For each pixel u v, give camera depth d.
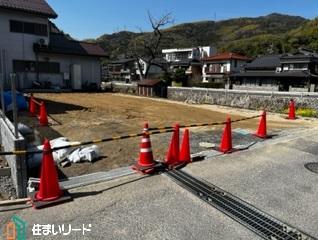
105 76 54.06
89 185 3.93
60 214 3.16
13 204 3.37
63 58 22.42
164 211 3.27
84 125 8.64
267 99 14.28
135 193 3.71
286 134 7.76
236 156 5.47
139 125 8.98
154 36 32.78
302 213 3.30
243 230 2.92
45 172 3.40
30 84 20.59
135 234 2.81
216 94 17.30
